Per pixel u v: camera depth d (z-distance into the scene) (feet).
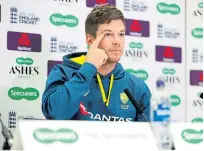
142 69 12.39
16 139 4.91
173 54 12.91
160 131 5.99
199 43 13.26
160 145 5.83
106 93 10.98
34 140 4.79
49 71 11.16
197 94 13.12
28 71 10.93
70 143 4.93
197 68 13.19
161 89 6.77
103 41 11.11
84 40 11.62
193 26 13.25
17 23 10.87
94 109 10.68
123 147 5.15
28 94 10.87
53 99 10.19
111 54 11.15
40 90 11.02
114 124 5.29
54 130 4.93
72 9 11.58
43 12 11.21
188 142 5.61
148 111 11.62
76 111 10.05
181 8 13.15
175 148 5.52
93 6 11.87
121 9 12.28
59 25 11.37
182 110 12.89
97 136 5.10
